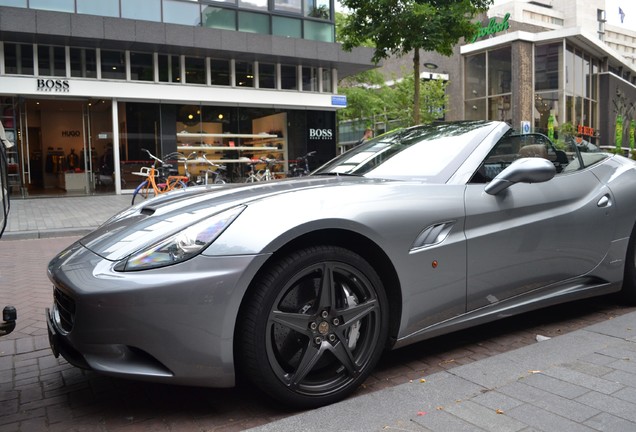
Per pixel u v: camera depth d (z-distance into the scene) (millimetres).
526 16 79250
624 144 37688
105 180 17375
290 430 2154
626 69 38375
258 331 2260
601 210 3518
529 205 3129
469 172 3045
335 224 2428
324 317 2430
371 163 3453
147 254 2295
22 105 16328
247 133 19219
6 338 3715
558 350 2932
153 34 16078
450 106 38688
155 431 2309
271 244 2281
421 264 2680
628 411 2223
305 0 19406
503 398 2367
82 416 2479
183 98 17766
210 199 2764
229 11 18031
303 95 19844
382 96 27906
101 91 16484
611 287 3697
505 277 3027
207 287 2199
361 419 2234
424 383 2564
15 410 2562
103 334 2203
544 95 29844
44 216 11547
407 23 10727
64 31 14938
